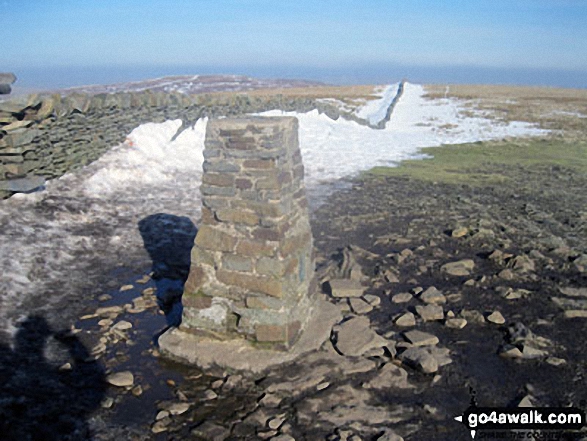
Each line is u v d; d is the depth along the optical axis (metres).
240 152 4.91
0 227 7.36
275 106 20.17
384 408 4.43
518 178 14.27
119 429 4.07
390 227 9.68
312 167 14.97
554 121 26.84
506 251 8.39
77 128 10.22
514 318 6.15
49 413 4.15
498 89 54.31
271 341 5.00
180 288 6.78
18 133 8.23
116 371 4.87
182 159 13.08
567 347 5.50
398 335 5.71
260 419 4.23
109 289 6.59
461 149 19.12
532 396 4.62
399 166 15.69
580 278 7.34
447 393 4.67
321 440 4.01
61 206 8.66
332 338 5.49
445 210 10.86
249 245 4.96
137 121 12.89
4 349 4.94
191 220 9.38
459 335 5.74
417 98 42.84
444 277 7.39
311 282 5.73
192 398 4.51
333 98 42.75
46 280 6.48
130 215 9.18
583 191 12.79
